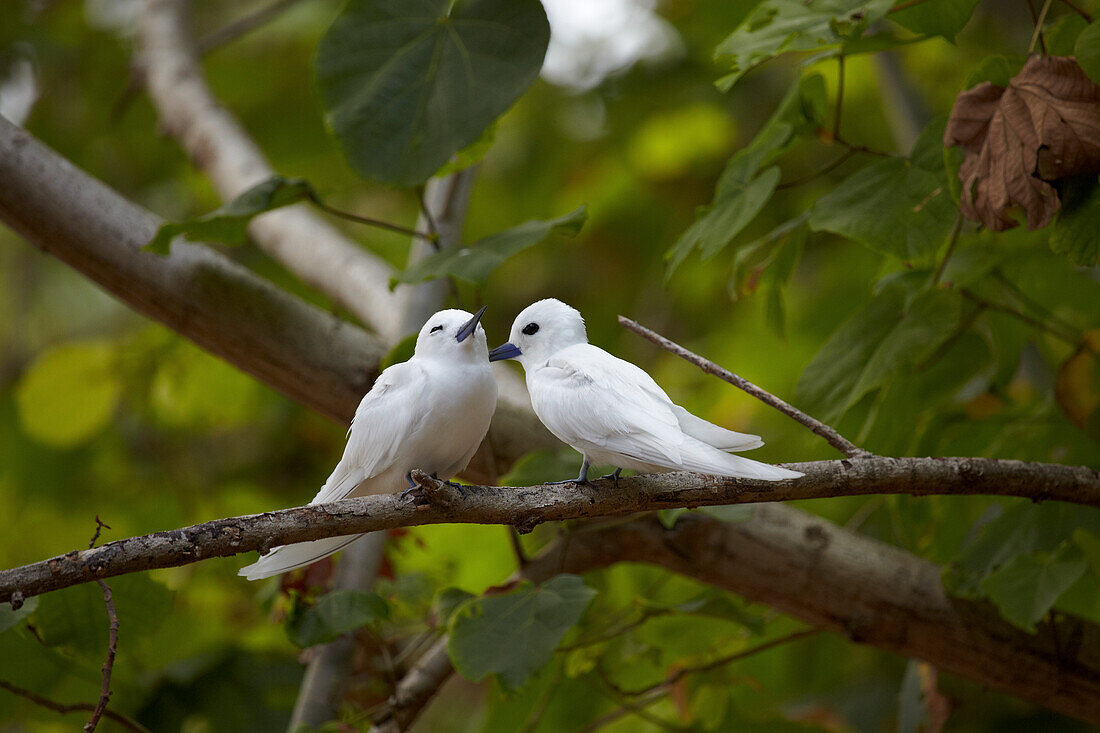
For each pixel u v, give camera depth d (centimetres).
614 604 1156
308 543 640
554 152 1855
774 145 853
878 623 883
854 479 629
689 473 630
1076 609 918
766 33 800
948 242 910
